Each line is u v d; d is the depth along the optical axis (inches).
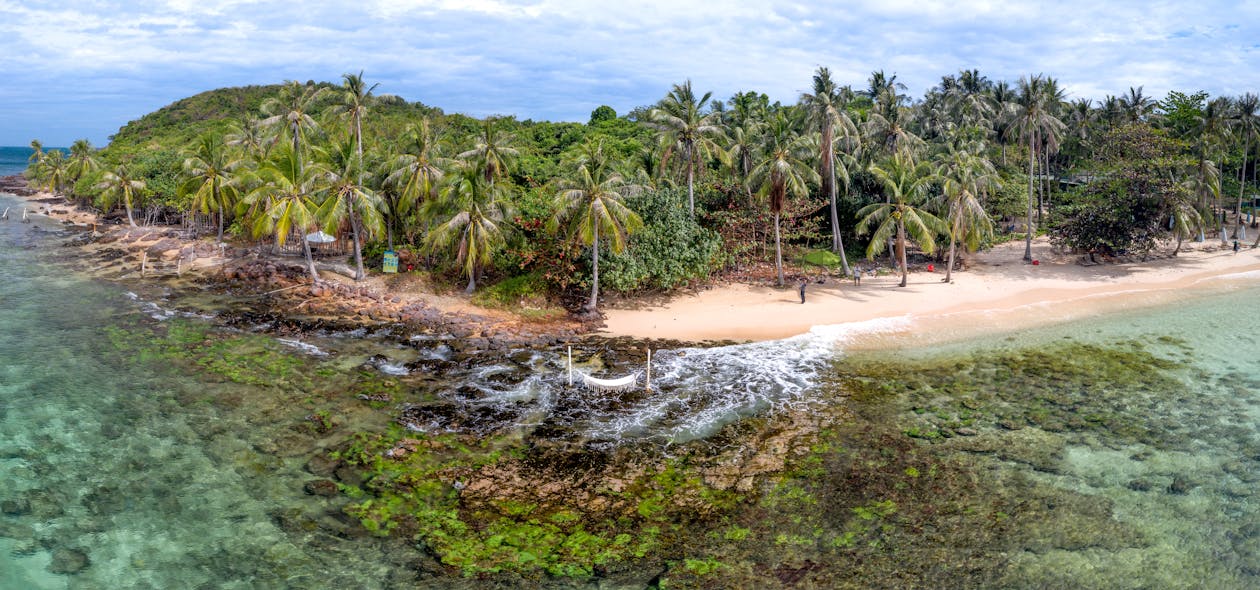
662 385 1344.7
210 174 2770.7
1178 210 2375.7
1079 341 1642.5
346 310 1861.5
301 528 842.8
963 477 983.0
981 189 2511.1
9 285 2103.8
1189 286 2180.1
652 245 1902.1
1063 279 2271.2
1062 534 844.6
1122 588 745.6
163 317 1769.2
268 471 976.9
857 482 967.6
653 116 2086.6
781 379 1384.1
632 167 2581.2
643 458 1038.4
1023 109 2522.1
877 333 1704.0
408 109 4746.6
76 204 4520.2
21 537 815.1
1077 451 1066.1
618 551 808.9
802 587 745.6
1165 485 961.5
